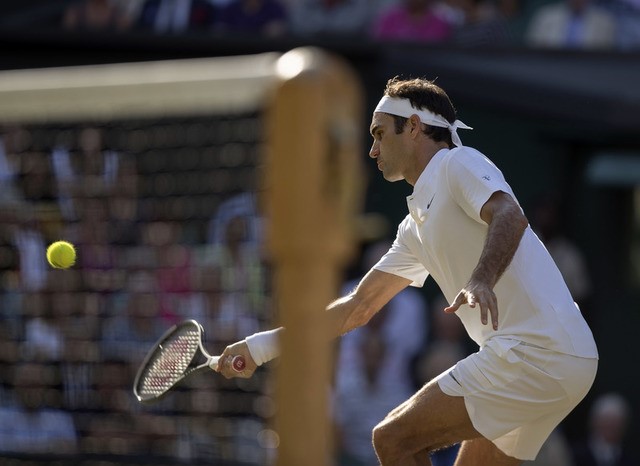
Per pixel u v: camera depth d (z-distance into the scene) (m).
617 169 36.84
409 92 15.66
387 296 16.83
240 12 37.03
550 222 36.34
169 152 21.28
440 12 37.31
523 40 38.00
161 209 21.84
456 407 14.97
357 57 34.25
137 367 21.97
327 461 9.37
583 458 34.75
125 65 34.22
